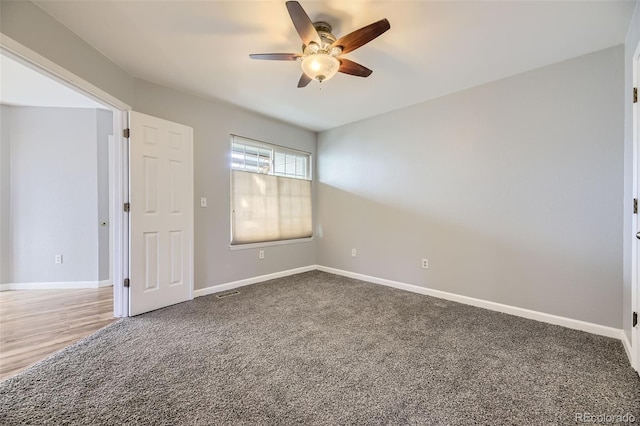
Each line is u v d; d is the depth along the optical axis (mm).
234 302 3033
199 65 2514
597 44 2150
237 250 3650
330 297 3219
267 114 3816
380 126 3787
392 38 2086
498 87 2748
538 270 2545
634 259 1807
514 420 1354
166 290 2873
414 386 1610
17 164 3646
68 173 3768
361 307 2893
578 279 2346
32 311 2809
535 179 2547
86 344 2086
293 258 4383
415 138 3414
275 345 2084
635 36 1808
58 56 1891
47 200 3719
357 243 4094
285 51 2293
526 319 2570
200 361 1861
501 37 2070
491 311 2775
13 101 3508
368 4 1748
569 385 1615
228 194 3549
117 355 1932
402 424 1326
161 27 1980
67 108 3768
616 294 2180
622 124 2139
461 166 3021
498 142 2760
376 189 3842
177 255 2965
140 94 2770
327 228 4539
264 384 1622
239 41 2154
